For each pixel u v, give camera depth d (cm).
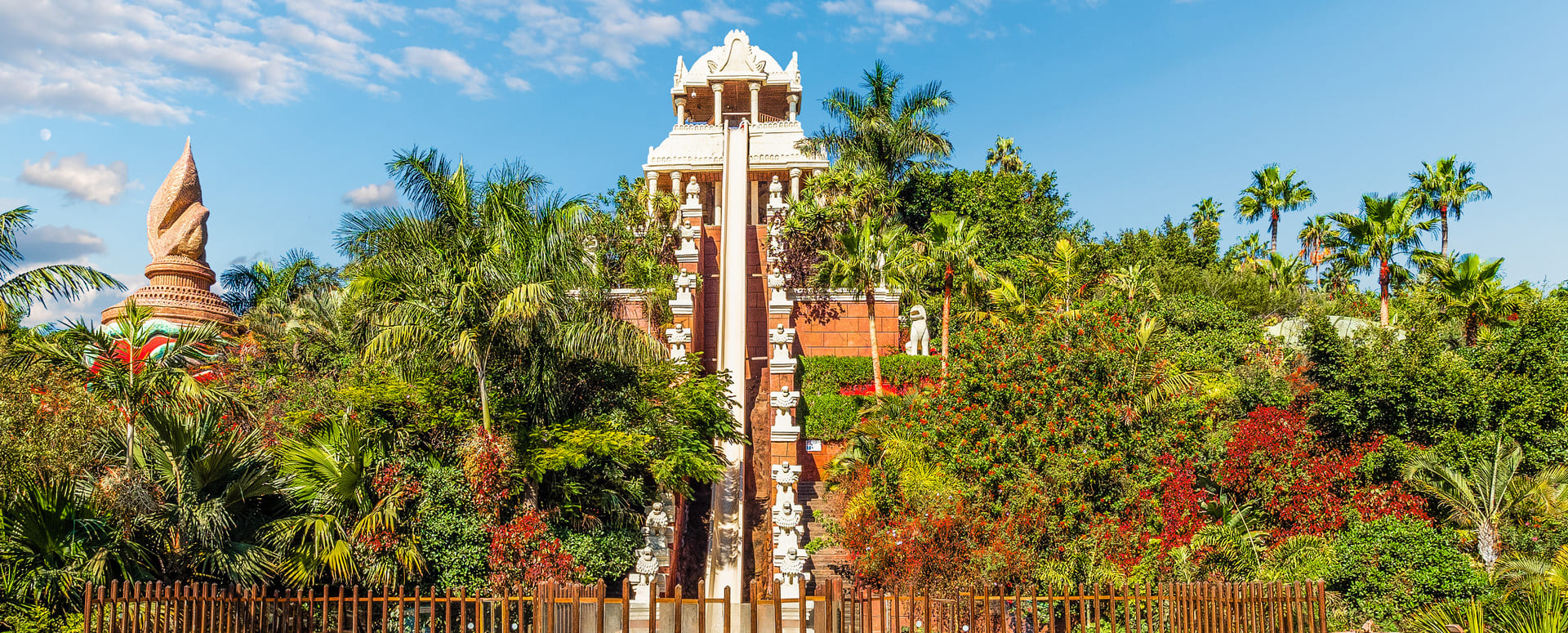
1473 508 1766
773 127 5506
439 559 1584
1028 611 1566
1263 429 1861
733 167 3853
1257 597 1217
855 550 1758
